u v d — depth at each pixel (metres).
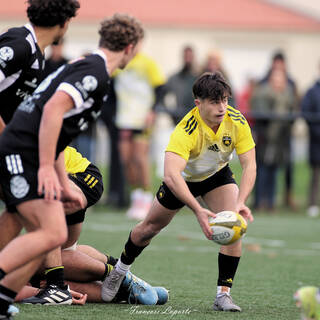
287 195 46.59
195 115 17.64
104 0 100.00
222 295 17.98
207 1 102.50
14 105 17.08
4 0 97.19
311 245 32.72
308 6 105.12
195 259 27.39
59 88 14.67
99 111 15.41
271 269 25.67
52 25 16.47
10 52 16.34
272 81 45.06
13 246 14.27
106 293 18.22
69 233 18.12
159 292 18.58
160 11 99.44
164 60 97.88
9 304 14.57
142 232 18.05
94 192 18.28
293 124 45.16
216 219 16.48
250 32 99.50
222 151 17.86
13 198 14.66
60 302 17.42
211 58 42.50
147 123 40.53
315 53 100.06
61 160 15.44
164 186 17.84
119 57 15.63
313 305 14.16
